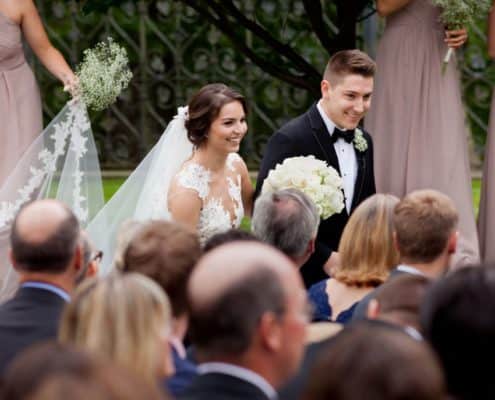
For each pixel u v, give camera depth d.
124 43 12.85
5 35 7.25
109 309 2.90
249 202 6.44
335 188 5.71
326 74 6.20
